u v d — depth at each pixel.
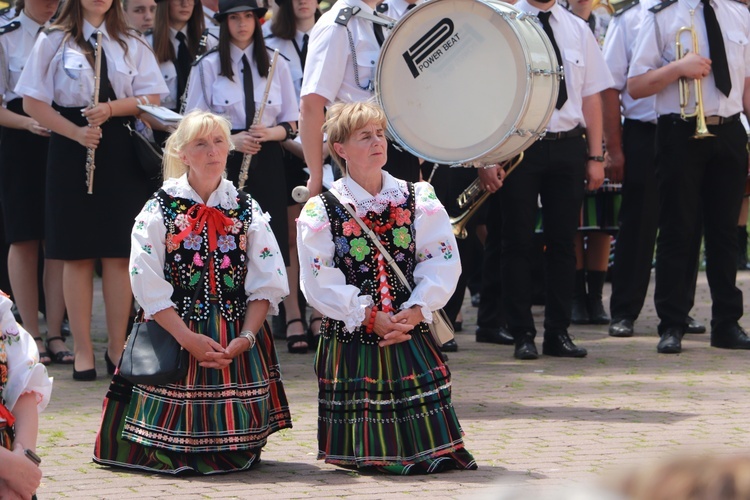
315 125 11.81
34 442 5.43
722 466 1.66
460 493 8.10
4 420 5.37
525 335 14.49
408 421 8.84
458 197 14.26
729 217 15.03
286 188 15.54
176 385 8.91
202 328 8.96
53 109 13.00
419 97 11.70
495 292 16.06
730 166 14.83
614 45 16.17
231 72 14.61
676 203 14.77
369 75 11.95
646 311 19.50
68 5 13.12
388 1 13.34
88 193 12.95
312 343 15.80
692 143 14.59
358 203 9.06
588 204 17.77
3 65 14.88
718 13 14.75
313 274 8.87
